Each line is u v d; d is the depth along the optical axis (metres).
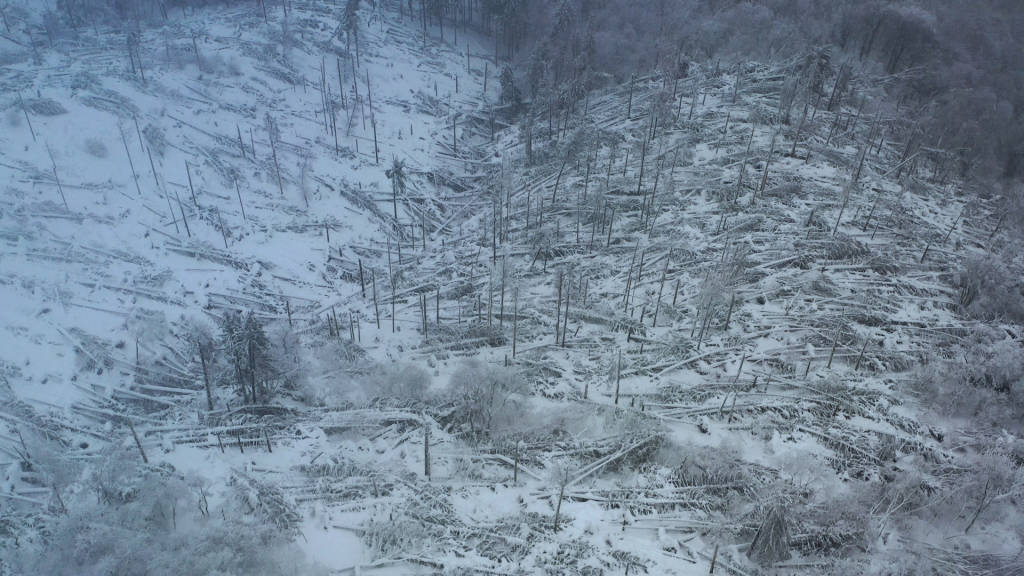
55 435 44.06
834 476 40.59
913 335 52.38
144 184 71.56
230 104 92.50
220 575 29.88
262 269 65.75
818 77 84.12
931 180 76.44
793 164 74.00
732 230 64.38
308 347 55.28
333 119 91.31
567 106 94.56
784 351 50.53
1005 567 35.12
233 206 73.44
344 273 68.50
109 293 56.88
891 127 84.44
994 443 42.62
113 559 31.39
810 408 45.53
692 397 46.91
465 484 40.50
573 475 40.84
